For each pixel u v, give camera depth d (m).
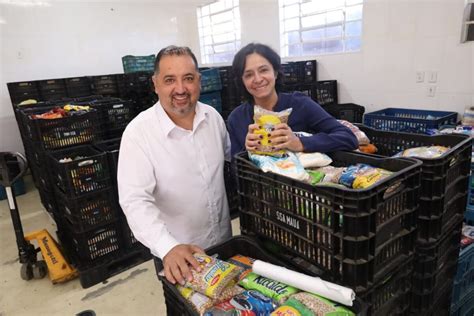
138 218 1.14
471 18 2.70
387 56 3.29
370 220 0.76
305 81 3.90
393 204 0.85
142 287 2.31
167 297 0.92
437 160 0.98
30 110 2.99
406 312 1.04
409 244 0.93
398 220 0.88
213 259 0.92
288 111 1.08
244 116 1.38
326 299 0.77
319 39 3.96
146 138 1.24
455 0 2.73
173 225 1.38
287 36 4.30
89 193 2.29
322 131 1.30
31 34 4.67
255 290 0.86
